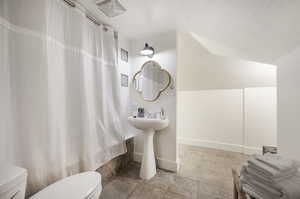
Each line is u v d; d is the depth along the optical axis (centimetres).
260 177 62
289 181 56
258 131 244
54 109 112
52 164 109
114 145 178
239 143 260
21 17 96
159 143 199
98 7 133
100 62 159
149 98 204
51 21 112
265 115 238
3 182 65
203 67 263
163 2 128
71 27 128
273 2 81
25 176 76
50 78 109
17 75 95
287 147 133
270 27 104
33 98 100
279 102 150
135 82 215
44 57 104
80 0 131
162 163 196
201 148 281
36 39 101
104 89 166
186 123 309
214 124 282
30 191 98
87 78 143
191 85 296
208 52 237
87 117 138
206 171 189
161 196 140
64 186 91
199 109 296
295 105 120
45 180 105
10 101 92
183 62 269
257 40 131
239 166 204
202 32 171
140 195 142
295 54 119
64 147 120
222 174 181
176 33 187
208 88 285
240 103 257
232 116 265
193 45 230
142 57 211
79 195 84
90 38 149
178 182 163
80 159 135
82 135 135
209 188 153
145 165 173
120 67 199
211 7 116
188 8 132
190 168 198
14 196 70
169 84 190
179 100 314
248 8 95
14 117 93
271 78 225
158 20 162
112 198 137
